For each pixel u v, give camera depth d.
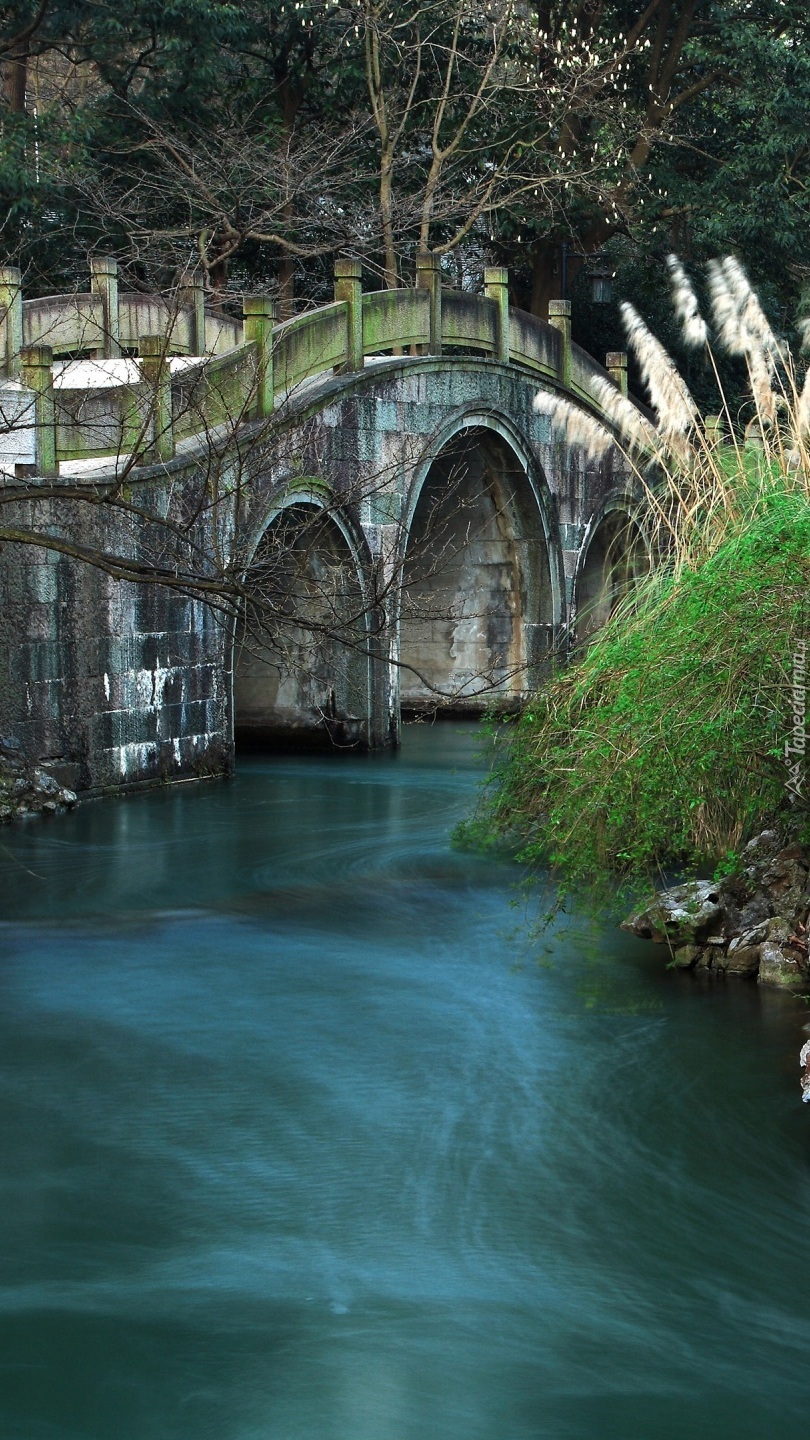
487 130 28.66
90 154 26.56
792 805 9.84
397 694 20.77
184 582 10.16
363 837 14.30
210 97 27.53
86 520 15.23
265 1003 9.27
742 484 11.73
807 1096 7.66
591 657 11.55
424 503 24.12
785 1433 5.01
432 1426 5.03
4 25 25.39
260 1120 7.44
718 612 9.31
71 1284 5.89
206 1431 5.00
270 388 17.23
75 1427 5.01
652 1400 5.18
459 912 11.40
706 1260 6.12
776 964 9.62
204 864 13.14
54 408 14.80
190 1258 6.10
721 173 29.33
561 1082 7.95
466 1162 6.99
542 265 31.81
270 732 20.67
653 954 10.25
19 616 14.77
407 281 28.45
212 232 25.05
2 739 14.83
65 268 26.94
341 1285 5.91
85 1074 8.04
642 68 30.94
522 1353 5.46
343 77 27.52
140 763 16.45
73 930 10.99
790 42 32.53
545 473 23.75
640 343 12.53
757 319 12.44
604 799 9.95
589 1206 6.57
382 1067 8.16
